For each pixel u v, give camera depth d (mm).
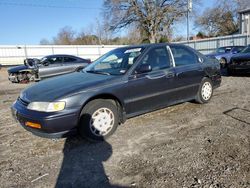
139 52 4836
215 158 3416
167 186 2852
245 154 3486
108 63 5047
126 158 3547
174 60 5293
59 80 4527
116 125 4340
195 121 4910
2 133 4746
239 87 8148
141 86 4578
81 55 35719
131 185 2912
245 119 4863
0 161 3633
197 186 2822
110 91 4168
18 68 12992
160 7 38375
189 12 36281
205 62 5996
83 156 3674
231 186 2795
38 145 4113
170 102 5180
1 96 9102
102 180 3051
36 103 3787
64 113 3727
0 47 30766
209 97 6125
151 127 4684
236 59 10805
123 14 38156
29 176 3207
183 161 3379
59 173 3248
